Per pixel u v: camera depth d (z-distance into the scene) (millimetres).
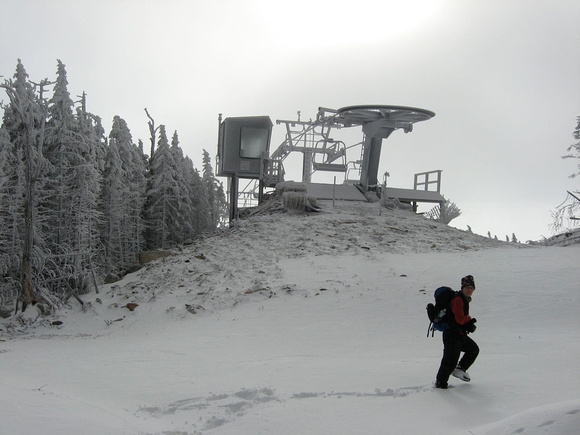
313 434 5688
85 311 21359
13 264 24109
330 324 15203
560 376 7754
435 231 31047
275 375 9172
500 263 21844
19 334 18984
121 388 8453
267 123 39719
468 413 6234
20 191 24641
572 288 17047
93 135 27734
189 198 40406
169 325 18016
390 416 6230
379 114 36688
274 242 27578
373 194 38219
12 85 25562
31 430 5340
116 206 32812
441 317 7641
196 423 6250
